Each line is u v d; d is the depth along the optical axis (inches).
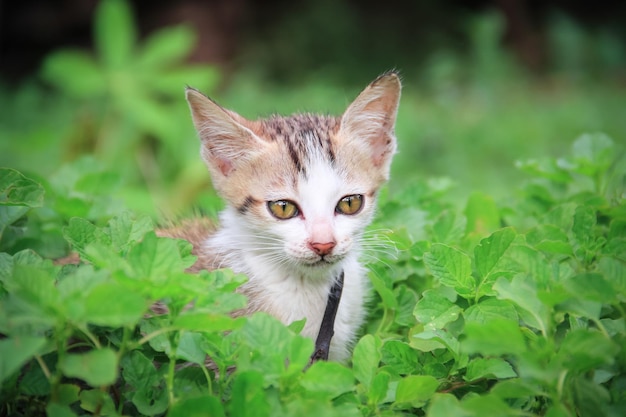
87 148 38.0
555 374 17.8
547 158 24.9
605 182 24.4
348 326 22.3
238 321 18.2
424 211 24.0
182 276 17.8
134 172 37.0
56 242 23.1
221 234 22.7
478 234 23.1
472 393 19.3
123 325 18.1
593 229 21.1
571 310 18.5
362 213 22.5
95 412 18.6
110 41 39.1
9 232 21.5
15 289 17.9
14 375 18.6
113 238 19.7
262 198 22.0
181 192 33.4
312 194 21.9
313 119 23.4
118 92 38.7
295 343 18.2
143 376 19.0
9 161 37.5
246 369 18.0
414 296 21.8
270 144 22.2
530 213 24.2
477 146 43.4
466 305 20.5
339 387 18.3
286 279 22.2
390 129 23.0
